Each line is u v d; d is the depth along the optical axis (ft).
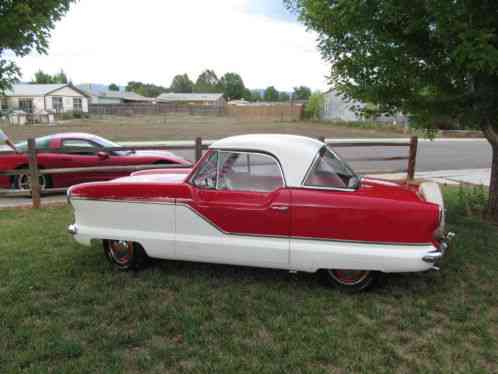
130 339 11.16
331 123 136.05
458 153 61.11
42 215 24.21
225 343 11.07
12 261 16.72
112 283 14.83
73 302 13.34
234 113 184.44
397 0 18.26
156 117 172.35
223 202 14.16
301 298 13.69
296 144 14.21
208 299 13.53
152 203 14.88
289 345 10.93
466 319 12.48
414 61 20.70
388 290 14.32
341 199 13.20
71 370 9.89
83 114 157.48
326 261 13.42
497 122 21.63
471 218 23.30
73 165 29.60
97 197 15.51
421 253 12.76
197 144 30.68
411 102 21.03
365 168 45.70
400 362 10.39
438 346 11.08
